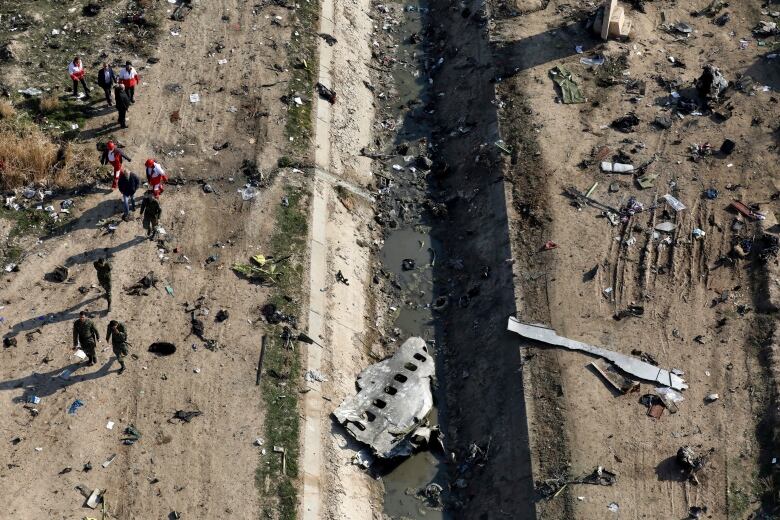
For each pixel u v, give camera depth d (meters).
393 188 73.50
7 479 50.38
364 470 55.88
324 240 65.44
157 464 51.69
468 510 54.56
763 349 58.50
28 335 57.03
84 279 60.56
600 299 61.22
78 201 65.25
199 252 62.84
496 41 80.75
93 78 74.50
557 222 65.94
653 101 75.19
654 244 64.62
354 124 76.75
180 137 70.50
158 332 57.94
